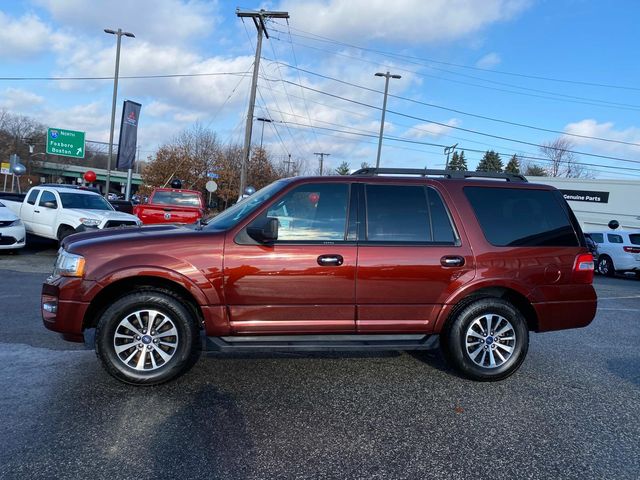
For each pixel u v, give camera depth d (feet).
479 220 14.85
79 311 13.01
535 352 18.51
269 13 85.51
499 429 11.67
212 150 163.02
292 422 11.66
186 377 14.38
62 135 126.82
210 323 13.50
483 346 14.70
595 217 106.32
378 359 16.75
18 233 39.17
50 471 9.19
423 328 14.40
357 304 14.02
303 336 14.03
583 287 15.25
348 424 11.66
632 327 23.90
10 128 237.86
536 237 15.05
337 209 14.39
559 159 242.99
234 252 13.47
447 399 13.42
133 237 13.52
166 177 154.51
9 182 221.05
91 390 13.08
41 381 13.57
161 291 13.46
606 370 16.52
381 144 117.29
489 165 271.28
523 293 14.69
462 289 14.37
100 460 9.63
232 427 11.27
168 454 9.96
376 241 14.21
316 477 9.34
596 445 11.00
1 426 10.88
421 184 14.94
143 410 11.97
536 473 9.76
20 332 18.11
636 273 52.90
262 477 9.27
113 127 96.58
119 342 13.29
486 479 9.50
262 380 14.37
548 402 13.43
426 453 10.41
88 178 76.89
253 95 89.71
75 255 13.16
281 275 13.60
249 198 15.83
